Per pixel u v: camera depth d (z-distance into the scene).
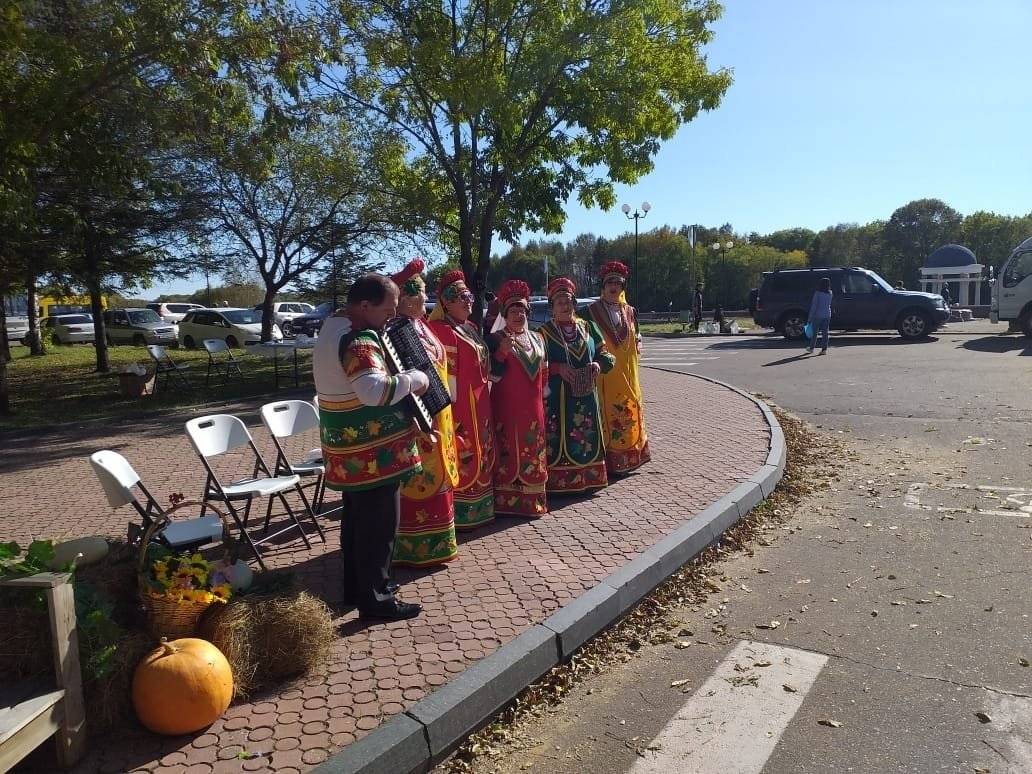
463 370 5.26
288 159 18.88
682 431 8.85
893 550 5.16
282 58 9.27
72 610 2.77
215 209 19.36
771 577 4.85
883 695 3.40
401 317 4.25
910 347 17.55
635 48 12.12
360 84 12.48
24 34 7.98
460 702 3.20
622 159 13.11
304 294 22.30
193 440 4.77
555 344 6.10
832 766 2.92
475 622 3.95
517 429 5.61
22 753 2.52
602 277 6.77
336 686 3.34
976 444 7.89
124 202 15.71
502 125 12.07
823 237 72.44
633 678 3.71
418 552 4.69
